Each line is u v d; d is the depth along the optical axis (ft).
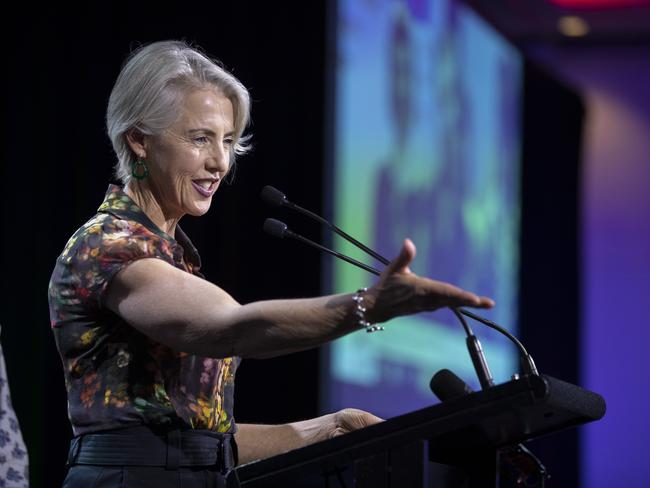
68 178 48.93
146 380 17.49
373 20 54.90
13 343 48.34
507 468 17.17
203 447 17.75
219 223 52.11
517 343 17.39
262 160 52.01
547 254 78.74
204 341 15.48
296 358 52.34
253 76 51.93
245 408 52.80
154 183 18.80
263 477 15.49
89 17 49.47
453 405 14.56
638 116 81.87
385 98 55.57
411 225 57.31
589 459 79.51
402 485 14.76
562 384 15.52
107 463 17.16
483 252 67.00
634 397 79.77
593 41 82.33
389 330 54.08
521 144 75.10
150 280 16.38
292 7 52.11
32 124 48.73
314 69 51.70
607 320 80.74
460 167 63.87
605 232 81.35
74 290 17.17
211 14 51.34
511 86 73.67
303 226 51.85
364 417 20.03
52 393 48.62
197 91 18.54
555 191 80.12
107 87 49.44
